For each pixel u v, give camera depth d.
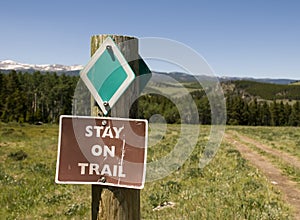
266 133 49.34
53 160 20.81
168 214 8.64
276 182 13.41
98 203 2.76
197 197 10.25
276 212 8.71
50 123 84.44
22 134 42.34
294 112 102.81
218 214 8.34
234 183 12.37
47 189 12.18
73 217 8.85
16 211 9.56
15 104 82.38
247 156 21.69
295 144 30.17
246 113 94.94
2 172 15.71
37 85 105.75
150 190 11.29
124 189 2.74
